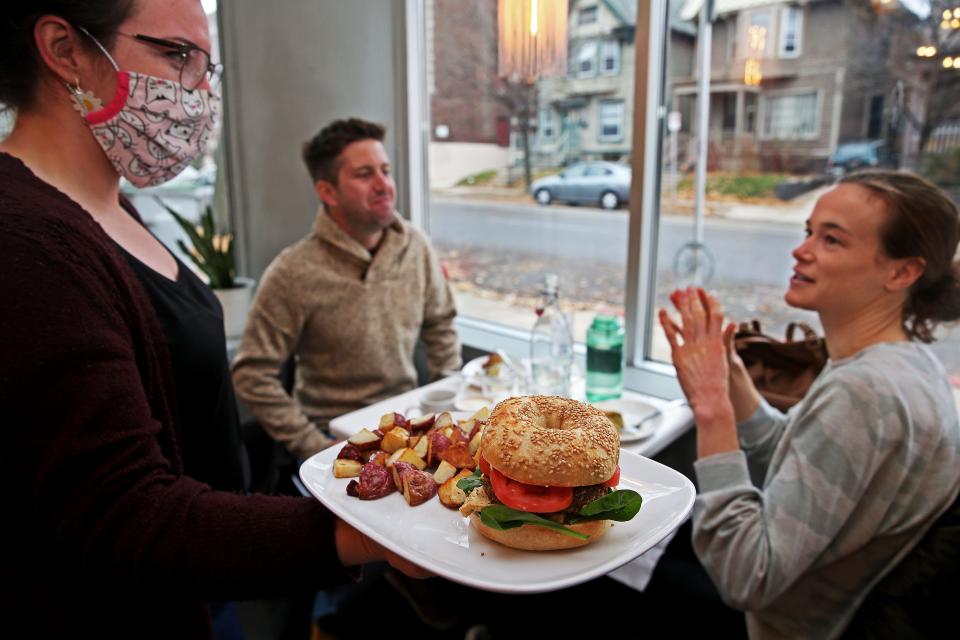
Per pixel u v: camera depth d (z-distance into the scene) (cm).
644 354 217
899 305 109
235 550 57
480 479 65
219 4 225
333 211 192
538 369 172
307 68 244
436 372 222
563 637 150
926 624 94
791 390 158
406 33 260
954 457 97
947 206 101
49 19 66
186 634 79
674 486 67
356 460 76
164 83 75
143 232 86
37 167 71
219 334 87
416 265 208
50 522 56
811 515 96
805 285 112
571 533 56
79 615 66
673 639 143
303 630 177
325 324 191
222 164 247
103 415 54
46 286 53
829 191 111
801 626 109
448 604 161
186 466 85
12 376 51
